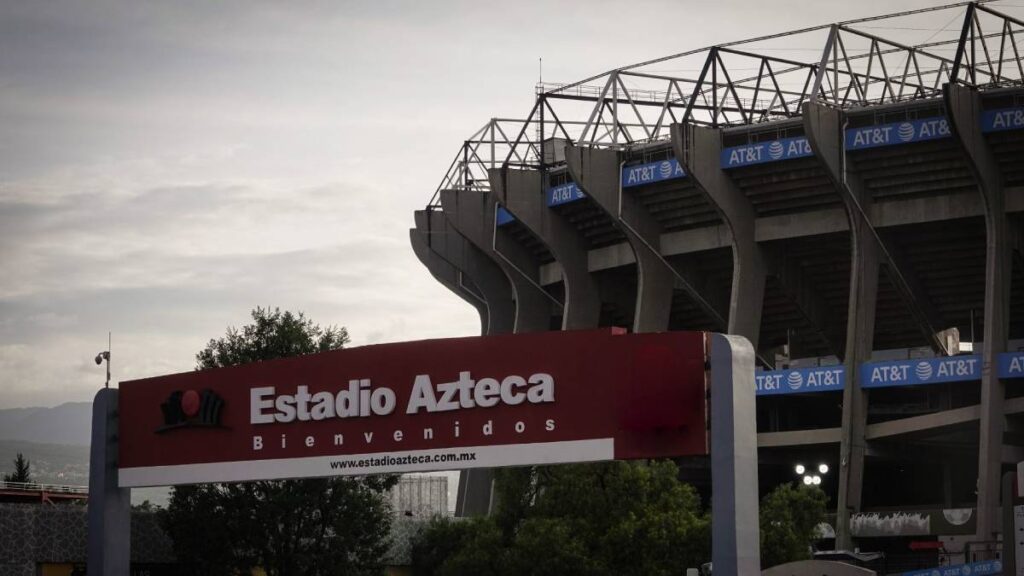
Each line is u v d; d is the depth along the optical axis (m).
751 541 31.62
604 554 61.12
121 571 38.72
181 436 38.06
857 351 85.31
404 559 72.06
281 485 59.47
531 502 66.00
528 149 103.88
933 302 92.25
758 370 88.00
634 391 32.69
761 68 89.31
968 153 79.56
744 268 88.88
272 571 61.41
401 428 35.34
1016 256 86.50
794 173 86.25
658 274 94.94
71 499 75.00
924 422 83.25
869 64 87.75
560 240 100.06
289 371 36.81
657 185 91.75
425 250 114.69
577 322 100.38
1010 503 32.00
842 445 85.12
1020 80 83.31
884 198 85.88
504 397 34.19
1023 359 80.31
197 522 59.59
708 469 95.75
